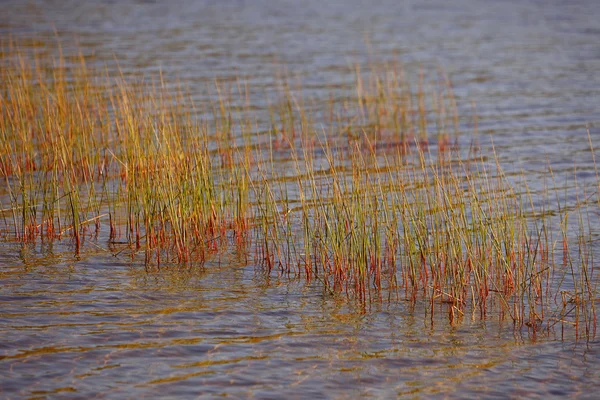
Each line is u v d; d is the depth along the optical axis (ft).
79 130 75.41
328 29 197.47
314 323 44.80
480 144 92.43
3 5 230.89
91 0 253.24
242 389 37.04
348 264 50.72
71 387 36.47
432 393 37.19
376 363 40.04
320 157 83.92
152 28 191.01
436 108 112.16
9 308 44.91
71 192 57.62
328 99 116.16
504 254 53.98
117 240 57.88
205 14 223.92
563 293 47.24
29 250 54.85
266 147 86.94
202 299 47.65
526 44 172.86
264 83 127.54
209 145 86.12
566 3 246.06
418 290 50.37
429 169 79.00
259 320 44.93
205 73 133.49
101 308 45.57
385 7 246.47
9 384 36.45
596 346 42.29
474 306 47.11
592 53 159.84
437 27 202.18
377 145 90.63
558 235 60.13
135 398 35.78
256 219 61.93
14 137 72.28
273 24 205.16
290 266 53.88
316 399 36.32
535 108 112.57
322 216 56.44
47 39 165.48
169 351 40.50
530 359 40.83
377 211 53.88
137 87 113.80
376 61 152.05
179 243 54.80
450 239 52.21
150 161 60.29
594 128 100.27
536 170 80.43
